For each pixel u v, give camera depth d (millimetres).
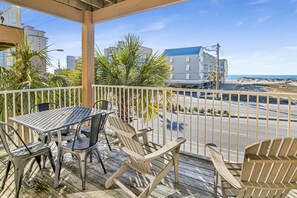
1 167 2744
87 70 4473
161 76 4742
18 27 5488
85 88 4516
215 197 2014
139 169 2133
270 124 6648
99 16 4348
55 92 4191
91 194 2146
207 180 2424
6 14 5316
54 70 4793
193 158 3025
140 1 3760
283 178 1469
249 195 1505
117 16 4062
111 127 2166
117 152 3297
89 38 4453
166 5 3496
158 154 1880
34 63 4566
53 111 2984
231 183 1447
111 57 4883
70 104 4281
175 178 2336
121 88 4375
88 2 3986
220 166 1640
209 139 5258
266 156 1390
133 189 2234
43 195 2137
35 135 3725
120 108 4145
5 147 2072
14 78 4238
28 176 2500
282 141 1358
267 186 1463
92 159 3008
